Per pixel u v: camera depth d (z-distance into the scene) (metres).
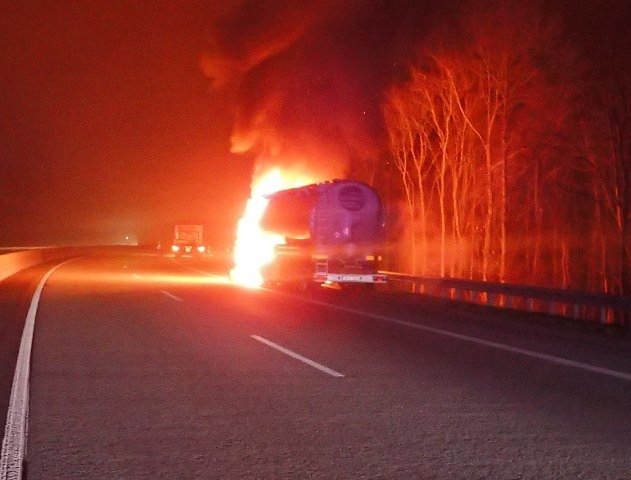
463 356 11.85
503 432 7.14
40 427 7.21
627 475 5.82
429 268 52.16
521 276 51.56
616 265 44.22
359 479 5.69
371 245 25.97
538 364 11.15
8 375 9.87
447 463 6.12
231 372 10.22
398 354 11.95
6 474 5.79
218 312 18.06
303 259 26.16
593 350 12.66
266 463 6.09
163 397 8.60
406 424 7.43
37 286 25.61
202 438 6.86
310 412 7.92
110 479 5.68
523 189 50.50
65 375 9.88
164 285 27.16
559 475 5.81
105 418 7.59
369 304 21.33
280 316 17.44
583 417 7.79
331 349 12.40
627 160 35.62
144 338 13.42
